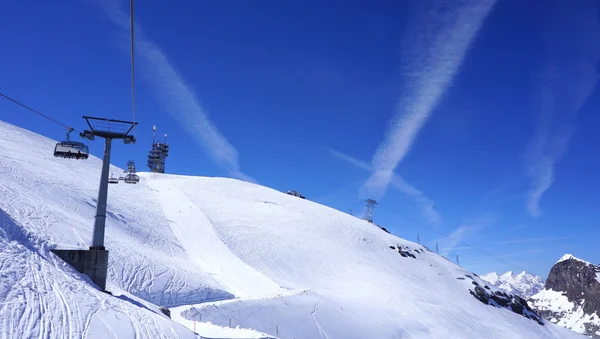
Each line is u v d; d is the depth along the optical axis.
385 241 114.75
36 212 42.44
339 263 88.69
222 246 74.19
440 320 71.00
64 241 37.41
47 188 60.00
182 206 95.31
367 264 94.56
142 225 68.81
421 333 59.62
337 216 125.69
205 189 127.25
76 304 15.36
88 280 21.09
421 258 112.94
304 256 85.69
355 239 108.75
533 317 107.19
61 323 13.10
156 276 42.69
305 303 51.22
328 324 47.84
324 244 97.81
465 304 90.94
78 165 99.56
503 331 79.31
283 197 135.62
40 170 70.19
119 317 15.77
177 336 16.36
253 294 52.03
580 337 105.25
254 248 80.06
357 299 67.81
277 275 69.31
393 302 73.19
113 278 37.72
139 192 98.50
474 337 68.75
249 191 133.88
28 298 14.00
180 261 57.72
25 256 18.11
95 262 21.95
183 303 40.78
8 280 14.65
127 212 72.00
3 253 17.02
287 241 91.00
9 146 83.31
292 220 110.25
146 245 58.91
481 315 86.19
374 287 79.69
